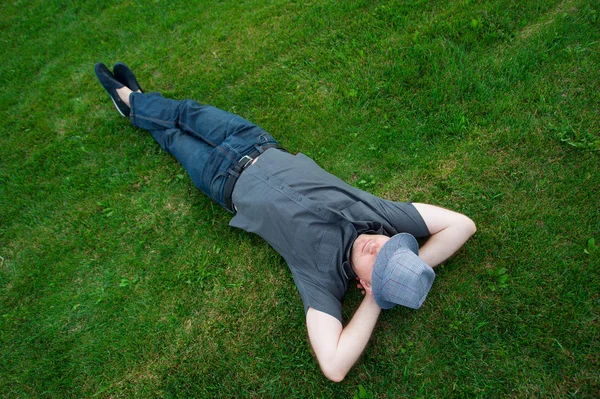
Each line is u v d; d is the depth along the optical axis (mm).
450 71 2990
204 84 3465
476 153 2713
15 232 3055
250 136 2715
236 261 2725
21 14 4465
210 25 3785
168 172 3135
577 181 2492
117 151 3291
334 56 3307
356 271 2213
